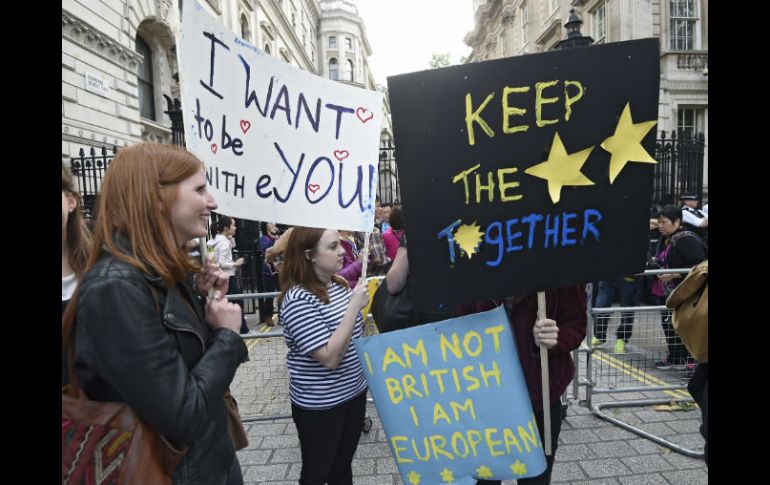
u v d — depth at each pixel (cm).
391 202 912
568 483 282
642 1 1312
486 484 212
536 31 2264
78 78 820
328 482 225
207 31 173
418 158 171
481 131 171
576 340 193
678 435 336
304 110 204
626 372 459
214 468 137
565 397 364
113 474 111
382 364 189
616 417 368
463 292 177
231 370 134
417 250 174
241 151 189
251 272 862
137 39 1123
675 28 1329
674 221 480
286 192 202
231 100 185
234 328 143
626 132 173
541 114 172
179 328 124
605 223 178
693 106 1326
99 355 109
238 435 170
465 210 174
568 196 176
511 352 180
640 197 178
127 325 110
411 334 187
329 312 209
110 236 120
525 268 178
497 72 169
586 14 1591
